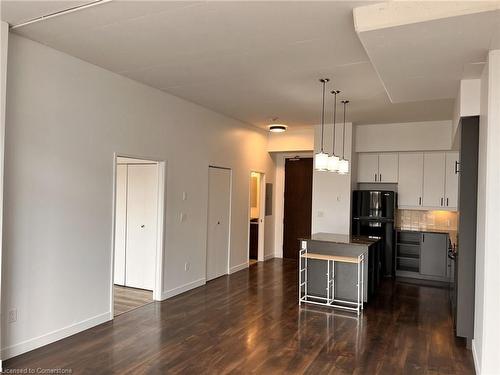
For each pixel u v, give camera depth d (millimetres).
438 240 6441
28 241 3279
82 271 3824
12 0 2576
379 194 6691
